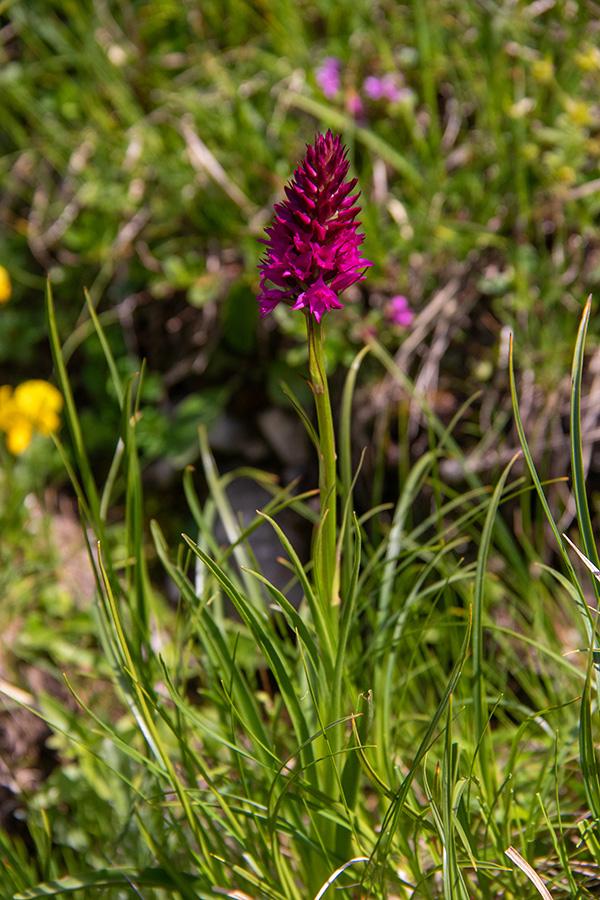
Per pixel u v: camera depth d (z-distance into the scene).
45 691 0.82
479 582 0.60
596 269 0.88
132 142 1.04
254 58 1.05
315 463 0.99
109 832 0.68
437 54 1.00
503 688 0.68
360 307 0.93
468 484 0.87
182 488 1.05
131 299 1.04
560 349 0.86
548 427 0.85
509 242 0.91
